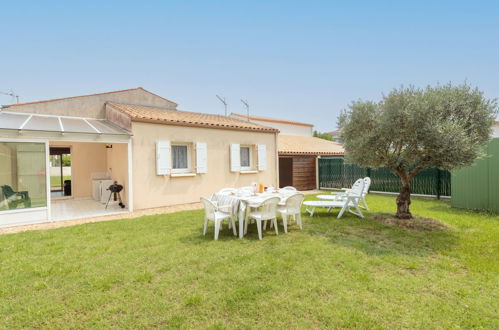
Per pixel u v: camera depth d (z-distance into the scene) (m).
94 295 3.76
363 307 3.41
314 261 4.93
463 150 5.88
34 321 3.19
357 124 7.66
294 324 3.08
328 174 17.92
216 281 4.16
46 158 8.52
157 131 10.91
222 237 6.58
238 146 13.46
